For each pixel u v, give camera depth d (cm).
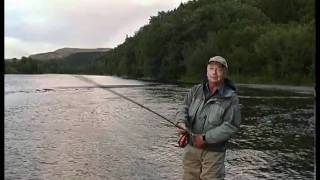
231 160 1130
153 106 2553
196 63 6700
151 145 1338
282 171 1016
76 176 976
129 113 2228
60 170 1029
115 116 2108
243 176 975
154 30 8150
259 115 2089
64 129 1689
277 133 1567
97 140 1433
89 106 2600
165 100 2966
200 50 6694
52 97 3234
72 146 1330
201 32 7431
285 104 2650
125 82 5534
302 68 5538
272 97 3222
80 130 1661
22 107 2525
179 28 7725
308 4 7462
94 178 958
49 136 1519
